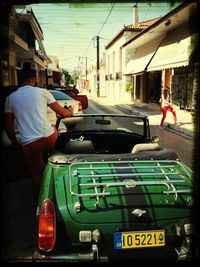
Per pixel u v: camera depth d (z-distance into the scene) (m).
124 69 27.19
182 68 16.08
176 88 17.14
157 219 2.57
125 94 29.08
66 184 2.79
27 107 3.67
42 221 2.46
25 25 16.34
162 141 9.48
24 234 3.67
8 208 4.32
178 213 2.62
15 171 4.72
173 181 2.76
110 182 2.79
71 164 2.95
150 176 2.96
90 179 2.84
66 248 2.49
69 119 4.27
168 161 3.13
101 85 47.47
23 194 4.84
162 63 15.62
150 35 17.91
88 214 2.51
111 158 3.20
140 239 2.54
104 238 2.50
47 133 3.72
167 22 13.55
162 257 2.58
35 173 3.86
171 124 12.36
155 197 2.68
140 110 19.61
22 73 3.85
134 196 2.66
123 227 2.51
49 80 34.75
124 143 4.44
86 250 2.49
